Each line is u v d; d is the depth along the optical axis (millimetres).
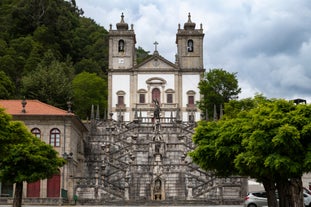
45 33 110750
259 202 34031
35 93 80750
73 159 49625
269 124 26469
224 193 44062
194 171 49094
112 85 87500
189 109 86562
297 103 30469
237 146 30828
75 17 138500
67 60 108188
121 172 49875
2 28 113188
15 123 30297
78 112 88875
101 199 44594
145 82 87438
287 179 28406
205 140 33500
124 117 86375
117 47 88875
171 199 45281
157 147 54594
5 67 91250
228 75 80438
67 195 46062
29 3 118688
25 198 43844
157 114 72812
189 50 89312
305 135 25750
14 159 30859
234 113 62281
